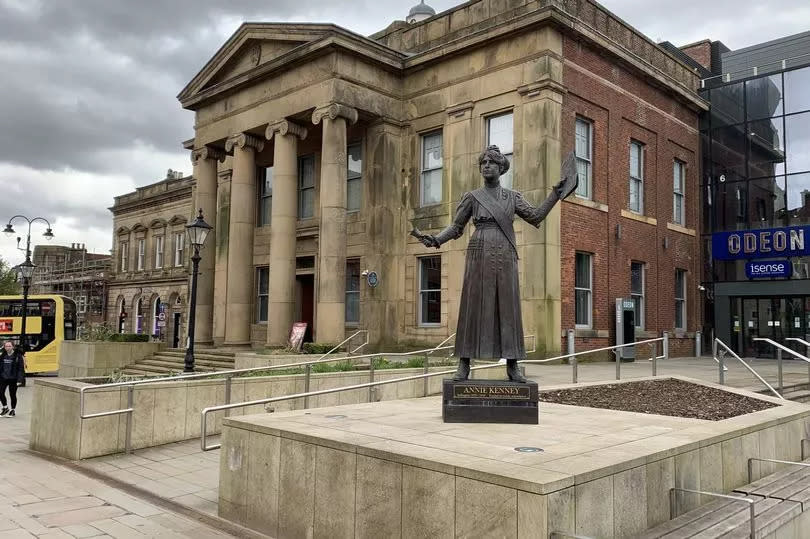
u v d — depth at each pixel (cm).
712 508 602
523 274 1934
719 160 2666
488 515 459
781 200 2477
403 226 2288
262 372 1469
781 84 2516
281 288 2238
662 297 2419
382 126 2281
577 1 2086
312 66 2211
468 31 2161
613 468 491
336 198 2122
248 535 643
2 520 682
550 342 1884
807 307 2406
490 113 2081
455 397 719
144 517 698
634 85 2336
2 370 1512
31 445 1110
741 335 2547
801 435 869
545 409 870
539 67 1950
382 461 540
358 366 1538
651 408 934
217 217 2895
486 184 802
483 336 744
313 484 601
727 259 2581
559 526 435
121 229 5138
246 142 2480
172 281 4534
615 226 2197
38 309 3031
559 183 786
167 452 1050
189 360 1647
